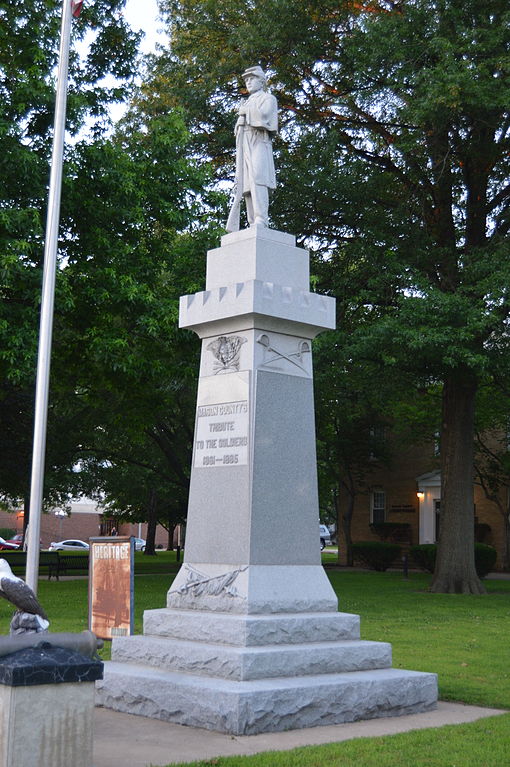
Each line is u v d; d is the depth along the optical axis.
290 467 10.16
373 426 42.56
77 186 21.45
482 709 9.56
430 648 13.74
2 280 18.86
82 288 21.39
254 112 11.35
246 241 10.73
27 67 20.70
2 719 5.83
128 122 27.53
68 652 6.10
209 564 10.02
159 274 23.69
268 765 6.79
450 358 22.08
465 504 26.72
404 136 24.30
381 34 23.50
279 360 10.34
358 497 47.16
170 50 27.95
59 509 69.19
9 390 27.42
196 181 23.55
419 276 23.95
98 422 35.12
